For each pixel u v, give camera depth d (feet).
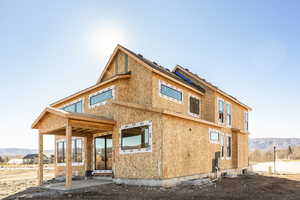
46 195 40.93
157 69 59.98
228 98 83.82
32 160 241.35
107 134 60.29
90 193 41.29
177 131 51.29
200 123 60.59
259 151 221.87
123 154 53.26
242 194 39.86
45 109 52.70
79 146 68.64
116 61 66.80
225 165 75.97
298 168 114.42
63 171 75.31
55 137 80.18
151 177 47.55
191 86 70.74
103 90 64.18
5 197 41.88
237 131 83.97
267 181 58.65
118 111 56.29
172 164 48.70
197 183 49.73
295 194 41.06
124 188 45.75
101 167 61.62
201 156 59.36
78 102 73.36
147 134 49.55
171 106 61.67
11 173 101.04
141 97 57.98
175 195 38.42
